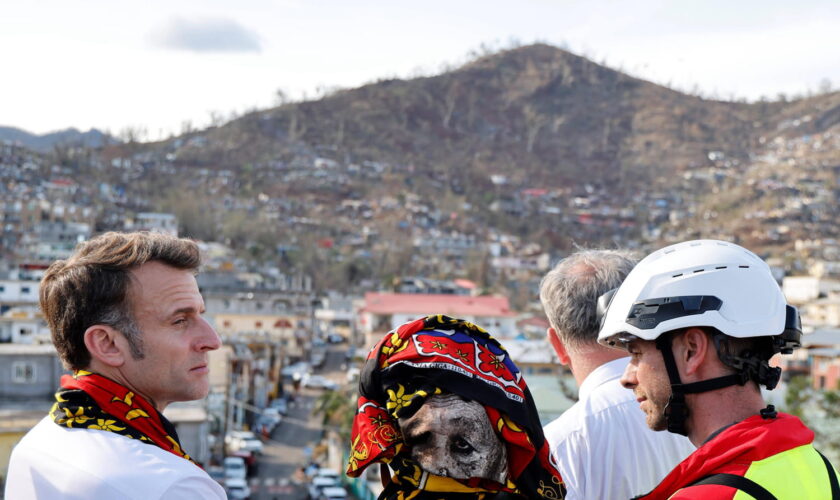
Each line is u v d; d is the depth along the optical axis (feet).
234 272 293.84
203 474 8.65
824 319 220.84
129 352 8.97
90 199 501.97
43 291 9.20
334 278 435.12
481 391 8.64
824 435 59.72
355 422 9.22
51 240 333.21
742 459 7.75
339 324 336.08
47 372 98.73
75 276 8.92
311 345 280.92
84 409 8.68
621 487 11.21
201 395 9.40
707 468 7.84
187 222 488.85
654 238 605.31
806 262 387.34
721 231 595.88
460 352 8.84
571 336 11.74
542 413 45.75
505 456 8.82
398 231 564.30
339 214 624.18
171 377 9.14
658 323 8.27
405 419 8.64
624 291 8.73
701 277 8.27
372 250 510.17
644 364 8.54
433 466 8.54
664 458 11.30
